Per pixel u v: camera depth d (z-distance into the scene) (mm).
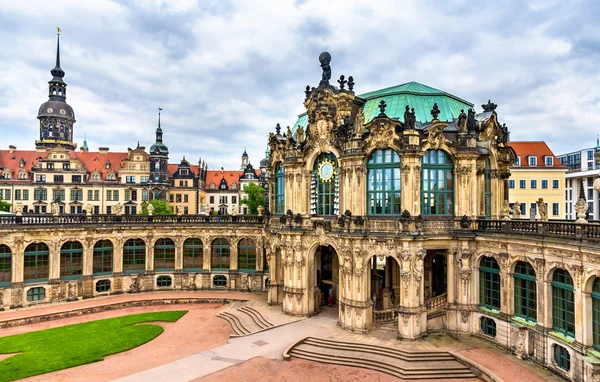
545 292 35594
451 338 42625
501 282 40344
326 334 43406
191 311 56594
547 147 94062
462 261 43531
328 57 49625
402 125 44250
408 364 36500
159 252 65688
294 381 34219
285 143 54750
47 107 151875
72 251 59375
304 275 50375
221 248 66625
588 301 31641
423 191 44188
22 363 38250
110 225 61688
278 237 52750
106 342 43969
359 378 34875
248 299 60062
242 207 158250
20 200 127688
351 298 44531
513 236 38562
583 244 31234
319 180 49938
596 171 98375
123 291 63031
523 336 37375
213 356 39125
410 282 41812
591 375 30359
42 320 51625
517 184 91938
